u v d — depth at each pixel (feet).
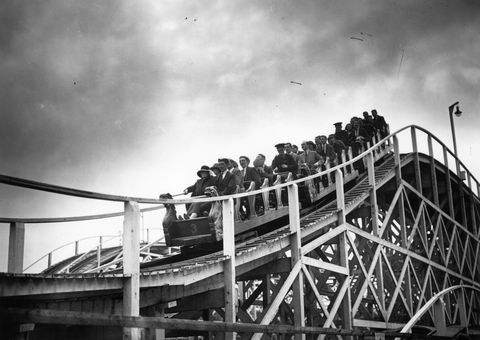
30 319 13.53
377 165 76.69
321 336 41.86
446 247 88.99
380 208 75.92
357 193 58.54
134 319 16.05
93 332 26.63
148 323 16.52
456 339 41.11
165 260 41.50
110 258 71.15
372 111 81.10
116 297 26.32
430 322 67.72
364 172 70.18
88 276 22.56
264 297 45.39
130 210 24.59
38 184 20.10
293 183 40.86
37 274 20.40
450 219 77.77
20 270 24.38
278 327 25.45
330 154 63.26
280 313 47.78
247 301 46.80
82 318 14.65
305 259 41.11
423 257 67.62
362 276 52.60
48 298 23.15
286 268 40.73
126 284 24.21
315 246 43.32
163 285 27.86
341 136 75.72
